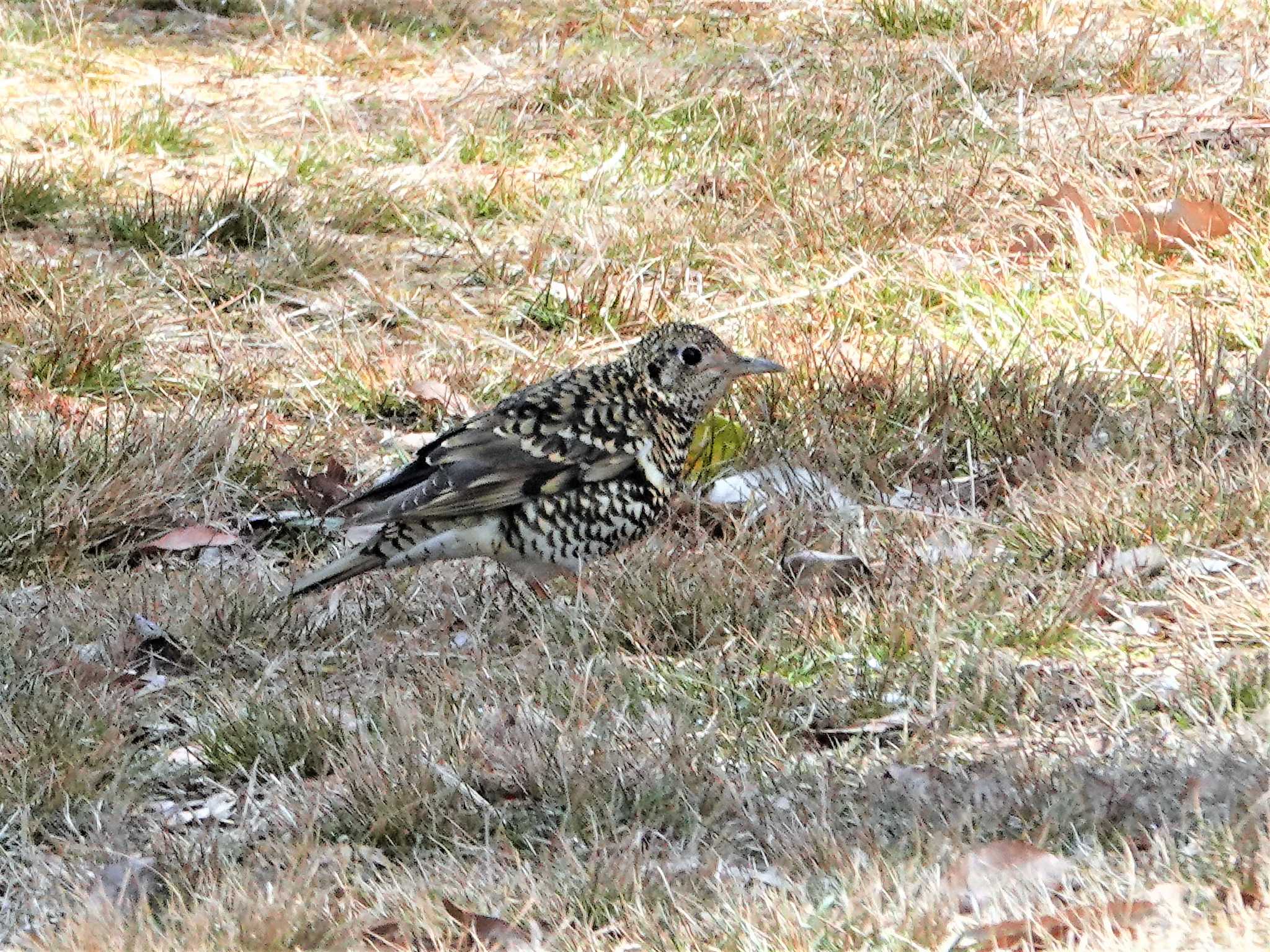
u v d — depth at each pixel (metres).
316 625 10.12
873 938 6.59
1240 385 12.23
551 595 10.41
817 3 21.83
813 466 11.71
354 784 8.12
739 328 14.03
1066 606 9.46
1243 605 9.34
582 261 15.23
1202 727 8.16
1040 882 6.79
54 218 16.02
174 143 17.95
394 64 20.58
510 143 17.88
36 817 8.26
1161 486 10.57
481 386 13.44
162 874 7.61
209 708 9.20
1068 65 18.91
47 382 13.20
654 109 18.45
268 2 22.42
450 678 9.16
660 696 8.98
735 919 6.80
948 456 11.88
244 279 14.95
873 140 17.17
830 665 9.27
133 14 22.08
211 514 11.66
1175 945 6.27
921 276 14.67
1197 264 14.41
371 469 12.37
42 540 10.93
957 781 7.82
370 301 14.87
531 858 7.68
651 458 10.33
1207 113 17.56
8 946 7.25
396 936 7.05
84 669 9.49
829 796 7.83
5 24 21.17
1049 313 13.97
